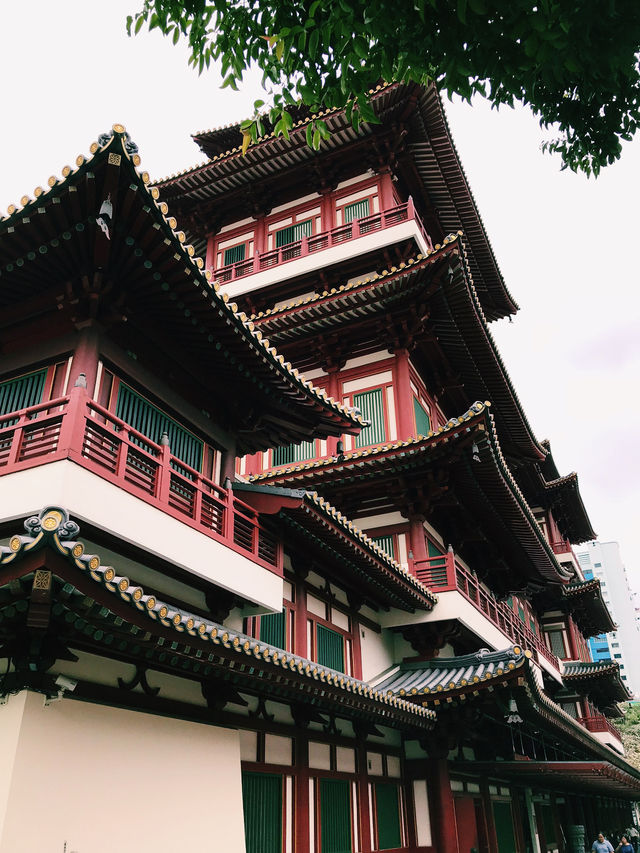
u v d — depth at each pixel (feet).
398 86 85.71
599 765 63.82
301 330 84.48
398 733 63.46
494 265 113.60
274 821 42.70
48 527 22.76
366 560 54.65
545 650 124.36
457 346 88.48
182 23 28.02
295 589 53.67
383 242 87.25
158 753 32.91
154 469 39.93
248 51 27.73
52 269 38.29
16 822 24.77
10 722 26.73
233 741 38.52
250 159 97.91
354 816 51.16
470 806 69.56
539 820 96.84
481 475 73.87
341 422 54.19
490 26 22.95
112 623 26.61
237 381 49.08
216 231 108.27
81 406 34.12
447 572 69.15
